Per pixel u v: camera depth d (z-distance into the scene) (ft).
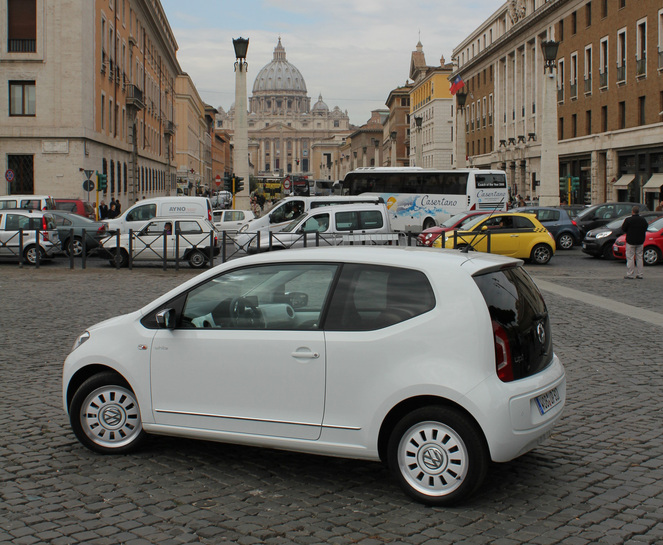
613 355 35.22
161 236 81.97
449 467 17.46
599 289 60.75
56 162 132.87
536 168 201.05
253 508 17.42
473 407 16.96
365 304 18.31
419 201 130.21
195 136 416.26
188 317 20.15
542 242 83.46
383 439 18.34
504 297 18.16
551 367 19.02
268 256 19.75
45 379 30.37
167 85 286.46
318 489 18.67
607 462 20.76
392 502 17.85
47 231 84.33
